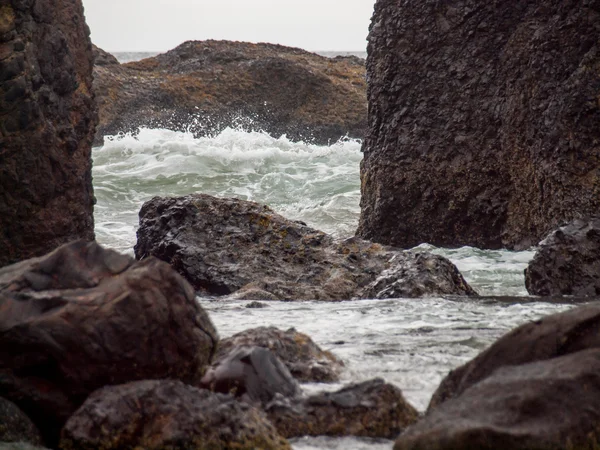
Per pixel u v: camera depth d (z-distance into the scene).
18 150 41.47
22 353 17.98
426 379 22.61
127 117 123.62
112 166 95.38
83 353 17.94
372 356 25.05
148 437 16.70
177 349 18.80
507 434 15.34
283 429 18.44
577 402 16.09
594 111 47.34
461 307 33.47
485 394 16.66
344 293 39.53
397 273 39.09
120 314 18.17
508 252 52.41
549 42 50.16
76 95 46.22
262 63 133.25
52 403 18.02
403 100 57.81
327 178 87.75
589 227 39.25
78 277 18.84
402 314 32.00
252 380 19.70
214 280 41.00
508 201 53.97
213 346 19.64
